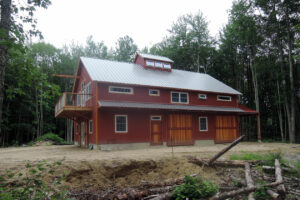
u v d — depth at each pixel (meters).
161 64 22.61
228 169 9.53
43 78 6.23
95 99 15.66
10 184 6.57
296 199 6.93
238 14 24.97
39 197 5.43
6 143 28.69
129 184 8.36
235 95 22.92
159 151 13.47
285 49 24.94
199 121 19.58
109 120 15.53
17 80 6.12
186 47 33.47
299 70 25.23
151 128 17.16
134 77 18.30
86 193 7.23
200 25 34.00
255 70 26.81
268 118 32.34
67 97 17.91
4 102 29.80
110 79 16.22
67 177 7.82
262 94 31.64
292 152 13.20
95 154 11.81
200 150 14.10
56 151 14.91
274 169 9.06
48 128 33.75
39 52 32.91
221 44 33.44
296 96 26.28
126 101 16.62
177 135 18.22
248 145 18.86
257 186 7.29
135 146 16.20
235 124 21.75
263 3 22.16
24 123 31.17
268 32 23.83
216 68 34.81
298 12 21.44
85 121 18.47
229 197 7.00
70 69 35.81
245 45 27.20
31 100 32.12
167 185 7.94
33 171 5.09
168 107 17.41
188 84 20.70
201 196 6.70
